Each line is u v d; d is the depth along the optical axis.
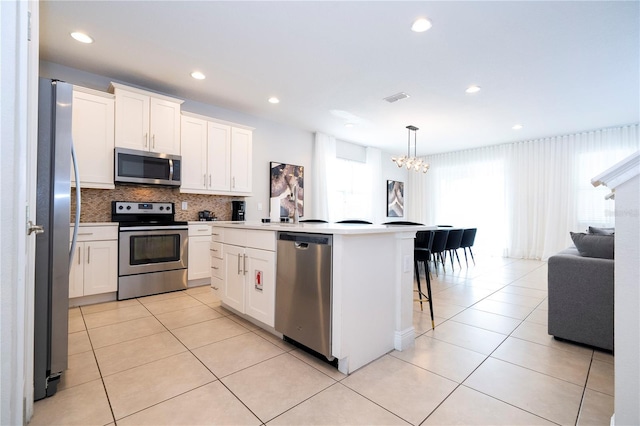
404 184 8.22
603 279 2.03
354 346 1.78
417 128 5.45
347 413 1.39
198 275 3.74
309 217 5.76
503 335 2.32
